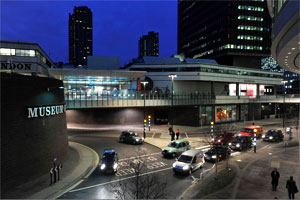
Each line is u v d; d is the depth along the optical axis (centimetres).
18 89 1573
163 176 1777
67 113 4988
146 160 2244
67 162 2181
